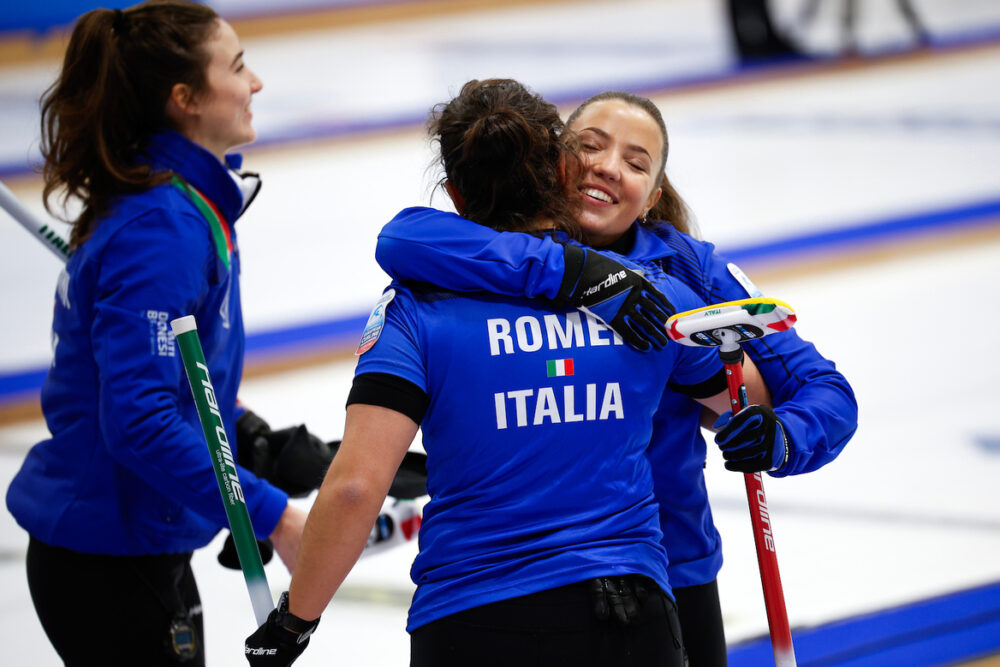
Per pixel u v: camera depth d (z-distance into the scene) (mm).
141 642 8141
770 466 6520
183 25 8047
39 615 8328
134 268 7633
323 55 33438
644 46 34219
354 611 12016
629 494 6316
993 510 14125
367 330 6359
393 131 28141
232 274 8531
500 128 6297
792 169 26156
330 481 6059
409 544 13547
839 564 12891
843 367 18250
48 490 8062
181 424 7598
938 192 24891
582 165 6688
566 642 5926
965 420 16531
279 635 6301
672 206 8289
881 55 33594
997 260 22250
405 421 6113
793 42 33281
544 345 6234
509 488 6145
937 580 12516
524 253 6207
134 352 7535
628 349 6383
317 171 26062
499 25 36094
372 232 22938
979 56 33406
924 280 21453
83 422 7977
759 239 22781
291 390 17547
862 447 15852
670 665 6191
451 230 6262
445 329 6219
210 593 12359
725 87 31469
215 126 8336
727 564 12914
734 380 6637
